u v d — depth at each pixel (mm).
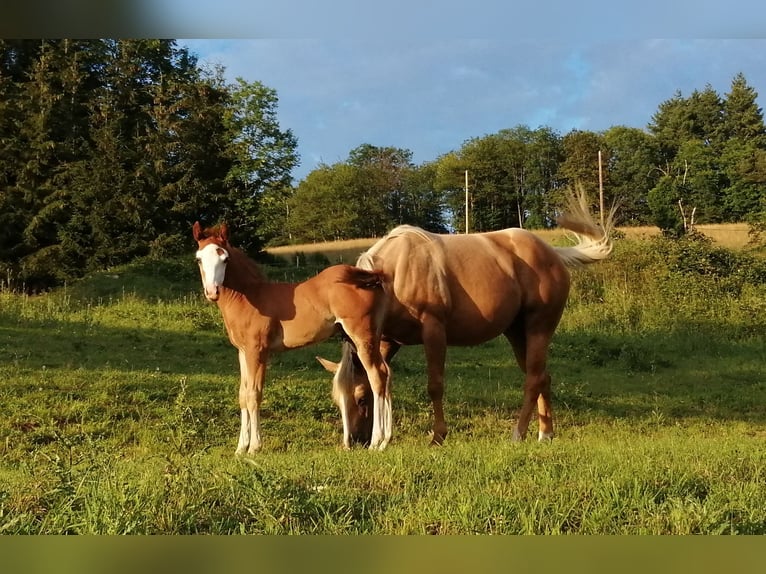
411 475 5098
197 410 9086
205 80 35031
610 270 21078
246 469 4980
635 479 4602
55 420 8508
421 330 8047
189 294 20266
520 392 11469
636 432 9273
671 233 25844
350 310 7547
